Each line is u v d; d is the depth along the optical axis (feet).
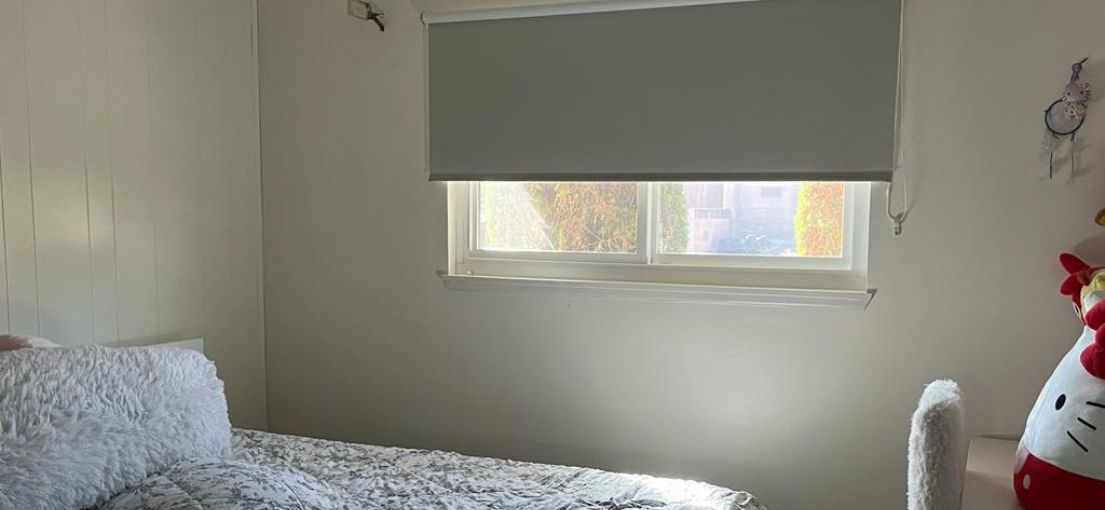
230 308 8.04
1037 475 4.65
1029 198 5.97
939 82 6.11
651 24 6.78
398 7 7.62
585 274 7.43
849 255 6.66
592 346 7.30
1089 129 5.75
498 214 7.74
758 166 6.58
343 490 5.24
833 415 6.63
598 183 7.34
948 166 6.14
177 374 4.85
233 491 4.02
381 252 7.93
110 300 6.69
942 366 6.31
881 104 6.23
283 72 8.14
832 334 6.57
